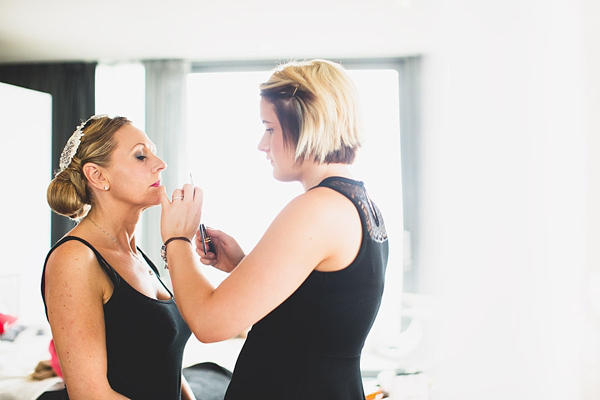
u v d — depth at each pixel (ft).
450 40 3.09
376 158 14.23
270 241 2.60
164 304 3.84
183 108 14.44
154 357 3.74
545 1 2.08
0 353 8.64
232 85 14.66
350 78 3.01
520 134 2.26
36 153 12.22
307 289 2.75
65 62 14.69
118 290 3.58
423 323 10.62
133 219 4.11
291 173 3.02
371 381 10.18
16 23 11.46
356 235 2.77
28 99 12.01
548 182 2.07
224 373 7.45
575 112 1.95
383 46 13.28
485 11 2.58
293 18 11.26
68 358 3.28
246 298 2.56
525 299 2.23
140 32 12.12
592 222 1.89
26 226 11.85
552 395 2.06
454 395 2.95
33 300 11.98
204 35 12.41
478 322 2.61
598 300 1.83
